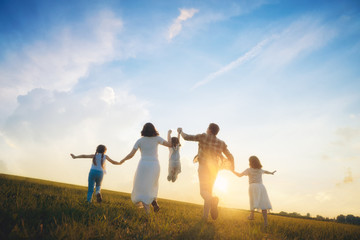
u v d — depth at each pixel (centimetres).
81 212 407
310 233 579
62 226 302
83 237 274
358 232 691
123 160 566
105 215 425
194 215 672
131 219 448
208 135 562
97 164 725
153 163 543
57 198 552
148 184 524
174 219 523
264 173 729
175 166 659
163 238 336
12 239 243
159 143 566
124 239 308
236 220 703
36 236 264
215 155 551
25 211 350
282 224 708
